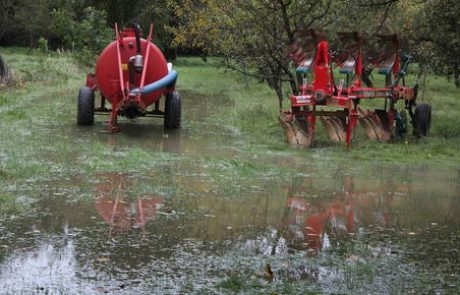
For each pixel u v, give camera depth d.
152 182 10.61
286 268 6.94
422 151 14.67
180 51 56.19
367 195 10.44
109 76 16.84
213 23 22.58
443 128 17.97
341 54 15.88
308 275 6.75
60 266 6.77
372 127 16.05
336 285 6.49
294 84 19.53
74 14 44.66
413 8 19.97
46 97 22.59
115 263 6.91
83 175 10.89
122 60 16.97
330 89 14.94
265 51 20.36
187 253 7.30
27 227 8.02
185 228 8.24
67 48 42.97
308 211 9.32
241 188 10.54
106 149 13.43
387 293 6.32
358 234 8.30
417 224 8.84
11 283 6.29
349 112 14.57
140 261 6.99
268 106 22.19
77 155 12.58
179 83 32.38
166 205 9.28
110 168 11.53
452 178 12.02
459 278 6.79
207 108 22.22
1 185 9.91
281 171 11.98
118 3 48.12
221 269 6.84
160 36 47.12
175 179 10.91
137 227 8.20
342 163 13.13
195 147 14.29
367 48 16.34
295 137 15.03
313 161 13.20
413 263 7.22
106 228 8.10
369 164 13.15
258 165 12.37
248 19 20.20
